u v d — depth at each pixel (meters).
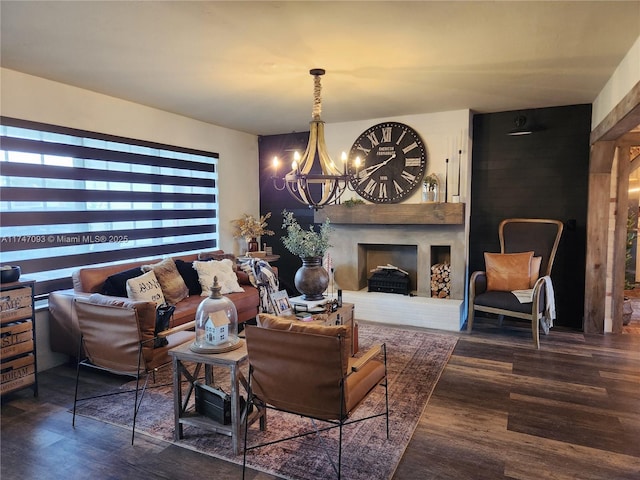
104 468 2.21
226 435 2.51
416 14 2.33
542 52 2.94
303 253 3.70
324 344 1.91
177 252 4.94
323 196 3.13
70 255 3.80
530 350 3.97
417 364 3.62
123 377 3.39
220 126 5.47
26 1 2.17
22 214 3.42
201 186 5.24
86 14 2.33
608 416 2.74
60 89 3.61
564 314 4.78
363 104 4.45
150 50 2.87
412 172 5.02
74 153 3.76
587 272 4.50
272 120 5.15
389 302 4.90
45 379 3.34
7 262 3.34
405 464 2.25
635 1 2.18
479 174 5.05
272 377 2.09
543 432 2.56
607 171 4.34
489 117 4.95
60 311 3.44
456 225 4.81
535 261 4.49
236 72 3.33
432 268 5.02
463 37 2.67
